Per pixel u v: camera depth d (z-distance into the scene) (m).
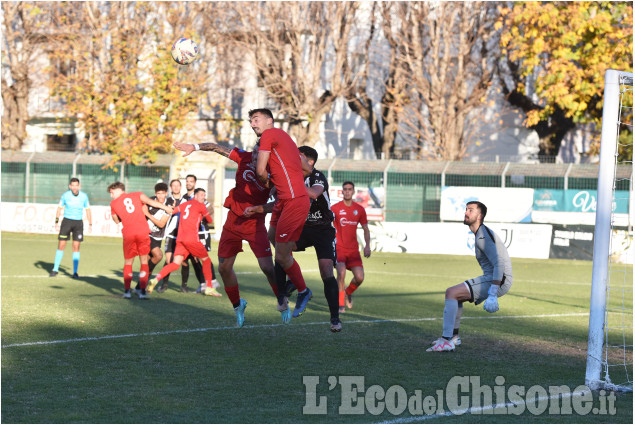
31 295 14.21
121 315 12.05
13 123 38.84
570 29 28.88
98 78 35.31
